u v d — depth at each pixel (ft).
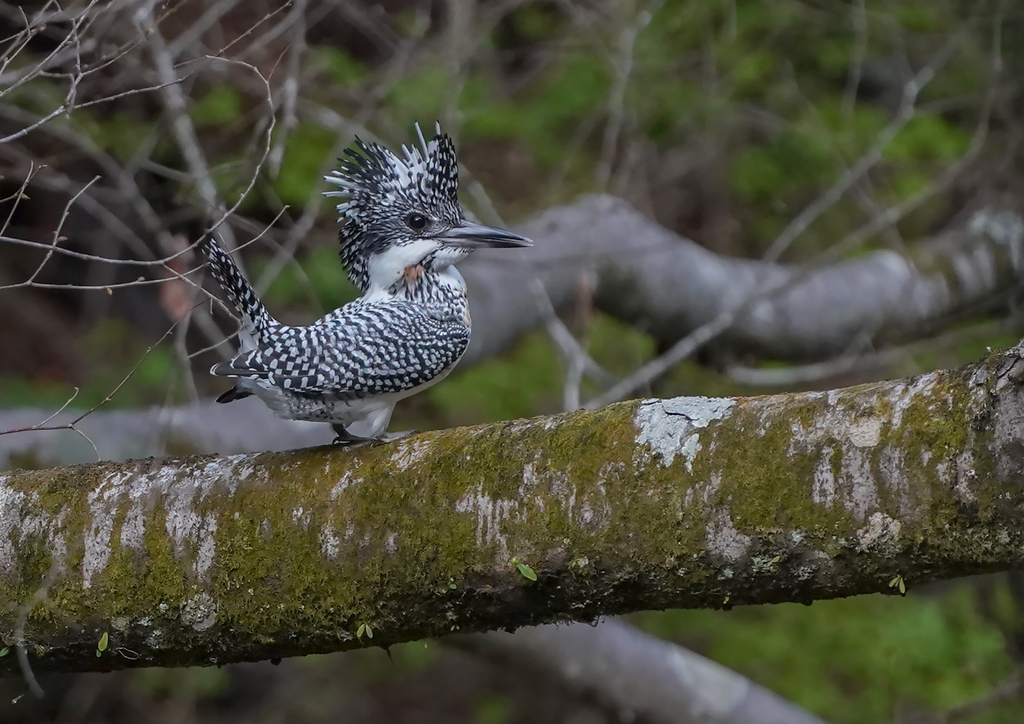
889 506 13.20
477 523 15.57
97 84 28.60
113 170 30.76
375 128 41.11
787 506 13.76
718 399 14.79
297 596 16.78
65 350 49.88
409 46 36.70
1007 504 12.47
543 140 47.88
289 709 52.26
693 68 46.85
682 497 14.38
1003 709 37.17
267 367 18.89
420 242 21.44
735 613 43.65
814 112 44.96
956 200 47.83
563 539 15.02
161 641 17.87
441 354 20.06
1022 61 41.19
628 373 44.37
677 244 40.11
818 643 41.57
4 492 18.74
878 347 42.93
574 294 38.86
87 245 43.83
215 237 22.12
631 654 34.91
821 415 13.83
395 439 17.24
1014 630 40.01
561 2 42.29
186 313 24.30
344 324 19.42
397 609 16.30
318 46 41.16
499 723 50.42
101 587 17.84
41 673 19.33
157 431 29.66
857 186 42.96
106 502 18.12
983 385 12.77
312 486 16.90
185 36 29.53
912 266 42.68
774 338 40.83
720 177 50.83
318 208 33.42
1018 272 43.50
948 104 42.34
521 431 15.76
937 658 37.55
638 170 47.16
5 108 29.76
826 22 45.32
